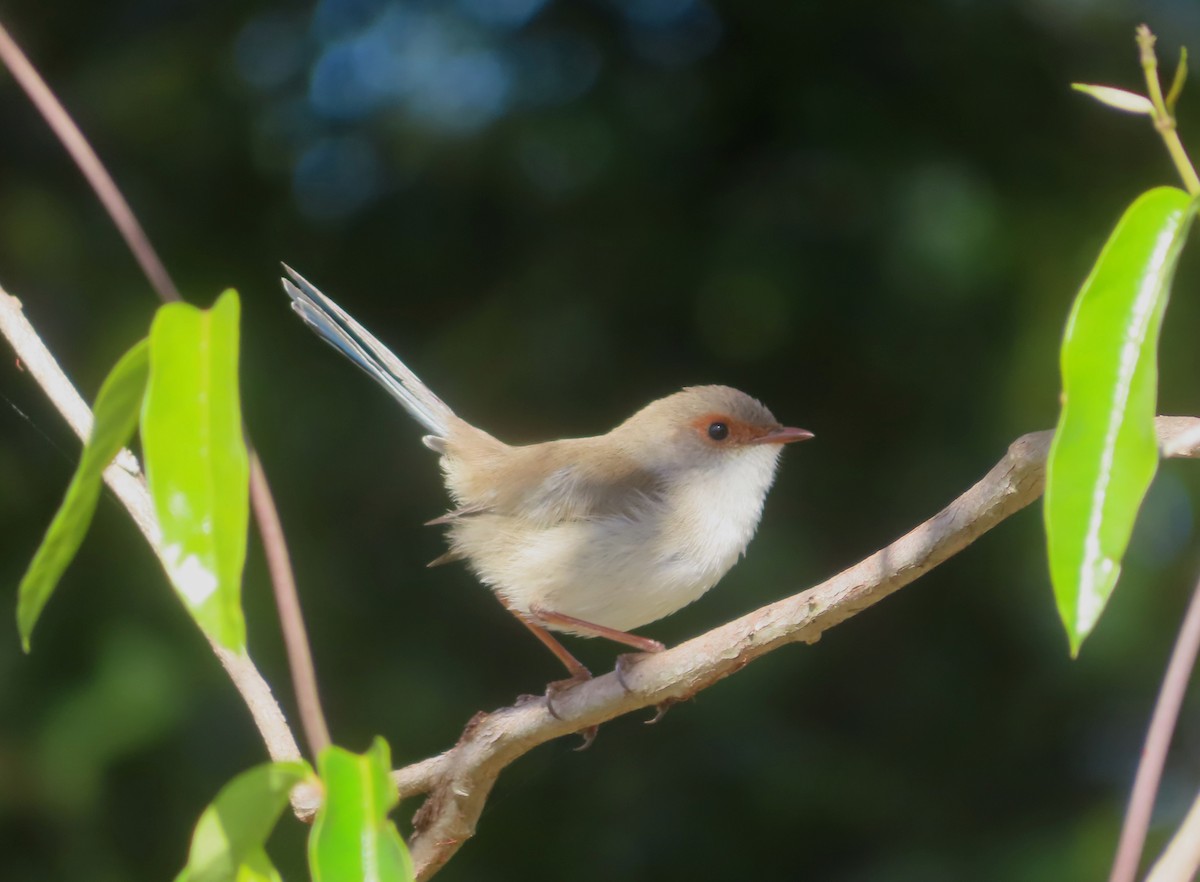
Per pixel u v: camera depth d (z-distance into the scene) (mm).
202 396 2891
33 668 10430
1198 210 2982
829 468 12219
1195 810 2859
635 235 12195
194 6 12398
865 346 11789
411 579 11898
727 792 11555
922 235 11266
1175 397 11375
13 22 11945
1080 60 12148
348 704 11359
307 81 12453
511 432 12039
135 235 3910
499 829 11594
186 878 3279
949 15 12055
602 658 11773
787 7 12266
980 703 12164
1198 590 2988
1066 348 2895
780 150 12211
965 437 11836
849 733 12070
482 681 11734
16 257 11219
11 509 10828
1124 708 11742
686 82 12508
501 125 12188
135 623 10500
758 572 11641
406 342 12625
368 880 2947
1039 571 11516
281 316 12219
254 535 11094
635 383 12133
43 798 10000
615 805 11586
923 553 4500
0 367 10992
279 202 12453
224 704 10648
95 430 3172
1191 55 11930
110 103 11742
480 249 12672
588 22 12656
